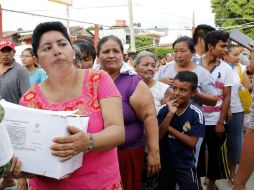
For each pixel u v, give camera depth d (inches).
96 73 86.7
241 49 215.6
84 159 81.3
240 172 95.3
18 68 201.9
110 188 84.2
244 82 207.0
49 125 73.7
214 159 179.8
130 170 122.0
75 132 73.0
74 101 83.7
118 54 123.9
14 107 76.9
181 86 137.4
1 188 203.5
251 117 92.9
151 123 121.6
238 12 1413.6
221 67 179.2
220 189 200.7
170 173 139.4
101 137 77.4
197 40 198.7
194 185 138.6
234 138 204.4
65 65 83.0
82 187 81.6
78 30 952.9
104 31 944.3
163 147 139.4
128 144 121.6
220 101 179.0
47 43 82.2
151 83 155.0
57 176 73.6
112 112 83.0
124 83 122.2
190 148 138.1
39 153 74.5
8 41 199.5
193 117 138.5
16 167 73.0
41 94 86.4
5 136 63.8
